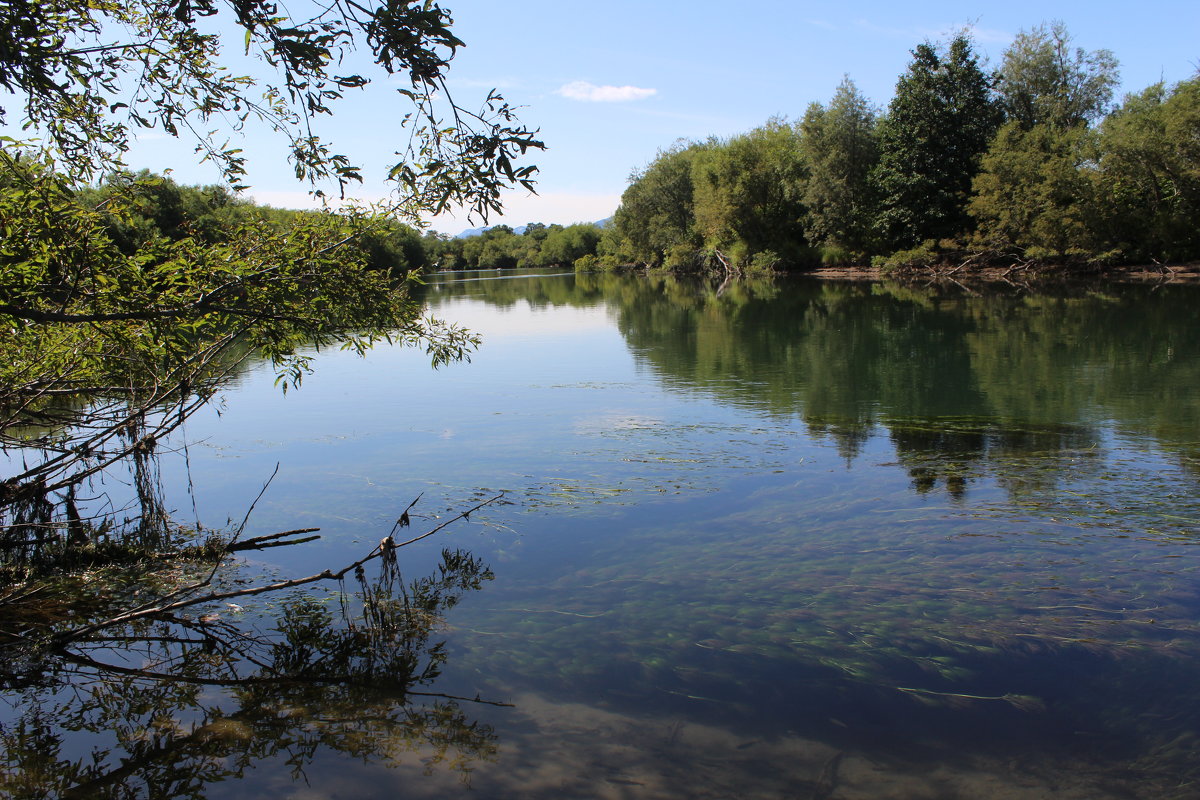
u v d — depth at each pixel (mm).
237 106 5824
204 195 6711
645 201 77625
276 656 5137
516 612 5648
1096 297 31375
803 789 3621
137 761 4023
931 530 7086
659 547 6875
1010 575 5961
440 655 5059
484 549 6914
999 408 12867
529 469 9500
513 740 4105
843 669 4664
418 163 4824
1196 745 3830
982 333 22688
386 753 4031
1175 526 6918
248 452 10594
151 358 7305
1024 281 41156
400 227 6875
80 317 5285
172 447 10883
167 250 5867
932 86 48719
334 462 10000
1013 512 7516
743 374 17000
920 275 48312
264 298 6117
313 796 3693
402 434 11570
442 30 3990
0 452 10203
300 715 4426
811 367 17828
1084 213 40219
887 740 3984
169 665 5059
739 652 4922
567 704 4438
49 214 5266
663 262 80188
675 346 22078
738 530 7273
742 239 61500
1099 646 4793
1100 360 17281
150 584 6375
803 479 8938
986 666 4637
